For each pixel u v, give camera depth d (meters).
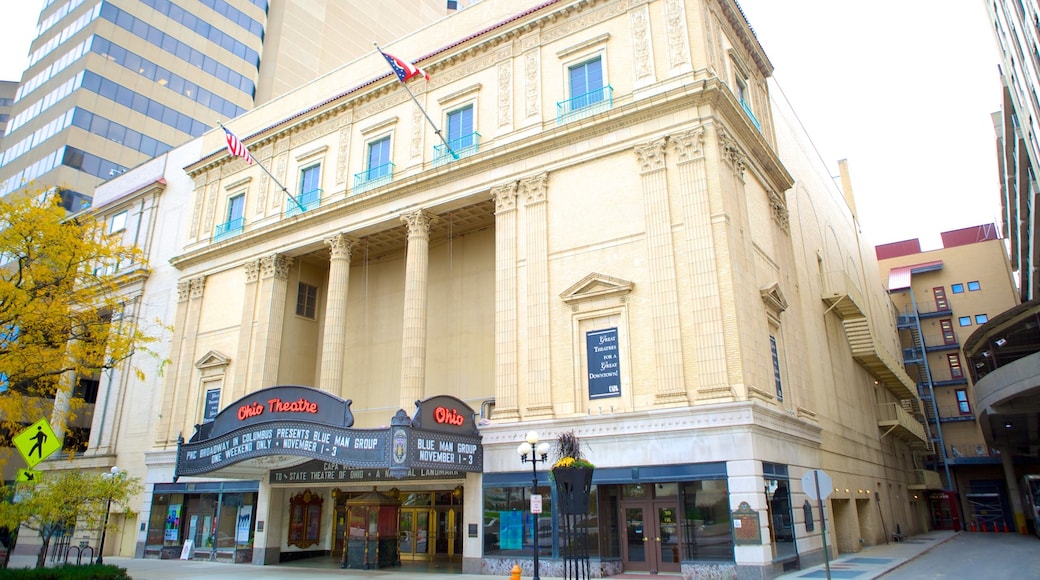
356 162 34.00
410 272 29.42
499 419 24.72
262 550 30.05
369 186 32.59
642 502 22.00
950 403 61.97
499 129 28.83
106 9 62.25
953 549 32.16
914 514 47.69
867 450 36.72
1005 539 40.16
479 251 32.66
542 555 22.31
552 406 23.97
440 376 31.94
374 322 35.50
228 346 35.88
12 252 20.72
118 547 37.03
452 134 30.77
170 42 66.19
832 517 27.88
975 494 58.28
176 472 28.53
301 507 32.03
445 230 33.25
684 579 20.16
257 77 73.00
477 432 25.16
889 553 28.59
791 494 22.80
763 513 19.77
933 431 60.47
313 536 32.34
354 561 26.69
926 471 50.53
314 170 35.97
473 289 32.22
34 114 63.84
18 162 62.34
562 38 28.53
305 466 29.61
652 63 25.81
